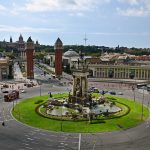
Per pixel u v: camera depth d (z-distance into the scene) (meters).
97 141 115.19
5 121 144.50
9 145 110.00
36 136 121.31
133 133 126.44
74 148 107.00
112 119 148.75
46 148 106.88
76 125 137.62
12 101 197.50
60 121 144.12
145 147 108.56
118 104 188.75
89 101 184.00
